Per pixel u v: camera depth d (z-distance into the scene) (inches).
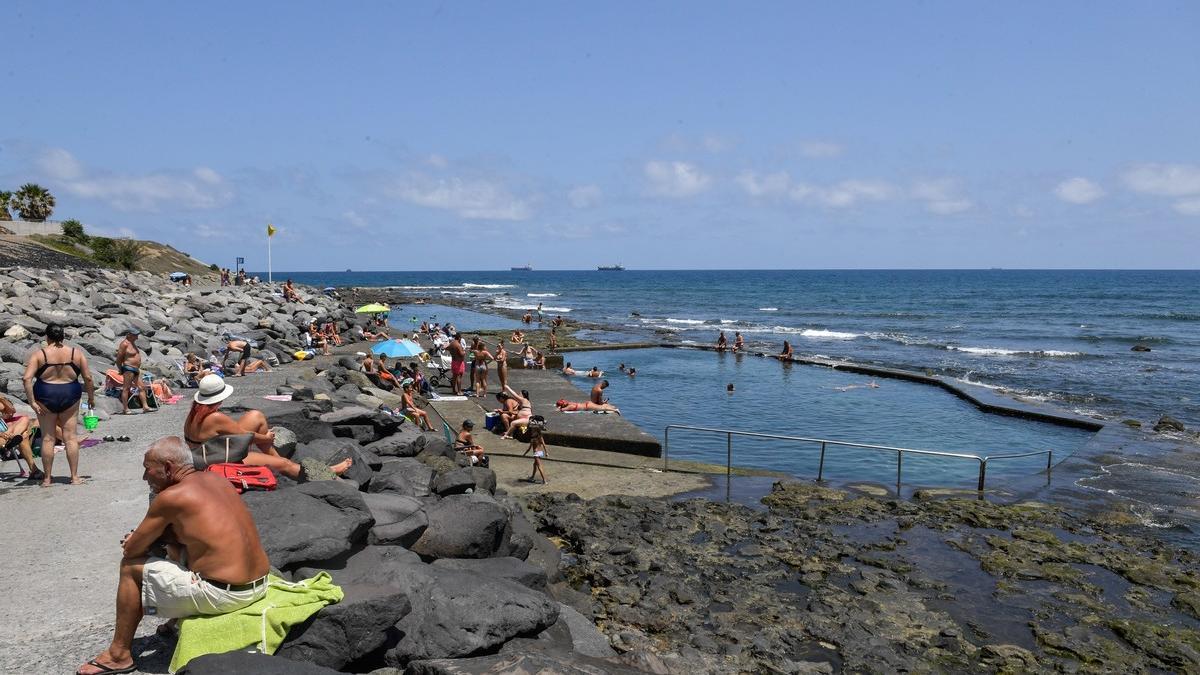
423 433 521.0
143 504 323.9
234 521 188.5
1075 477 644.7
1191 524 520.7
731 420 938.1
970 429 892.6
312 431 422.3
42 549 272.8
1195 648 340.5
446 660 203.0
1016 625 363.6
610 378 1304.1
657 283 7682.1
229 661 167.6
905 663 325.4
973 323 2657.5
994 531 498.9
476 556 312.8
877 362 1530.5
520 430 722.2
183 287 1879.9
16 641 206.4
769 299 4443.9
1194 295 4370.1
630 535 469.4
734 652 327.6
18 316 797.9
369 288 5693.9
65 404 346.0
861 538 480.1
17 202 2417.6
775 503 549.0
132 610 186.4
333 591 205.0
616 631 344.8
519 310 3265.3
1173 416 962.7
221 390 286.2
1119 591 404.8
